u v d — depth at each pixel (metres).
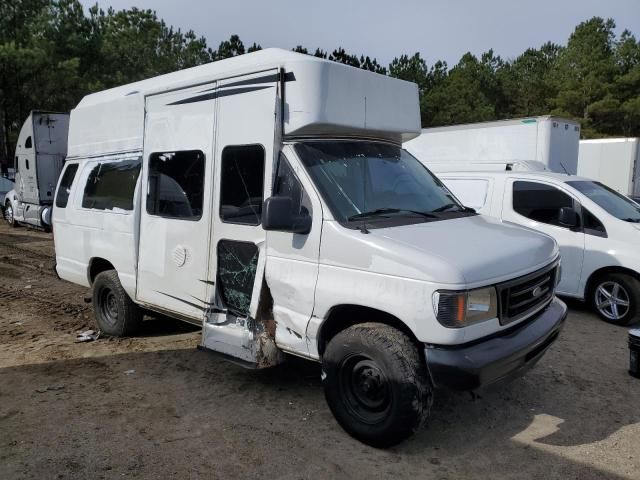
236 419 4.38
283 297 4.26
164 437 4.08
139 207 5.66
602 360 5.72
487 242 3.98
